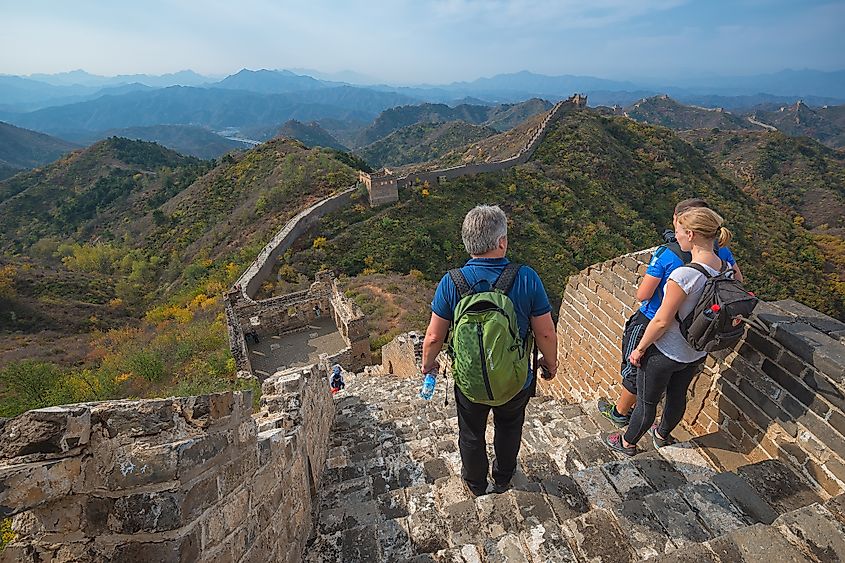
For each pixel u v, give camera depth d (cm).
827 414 325
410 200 4616
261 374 1684
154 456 213
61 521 217
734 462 396
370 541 350
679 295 334
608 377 692
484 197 5003
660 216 5656
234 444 266
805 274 5034
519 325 307
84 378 1758
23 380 1630
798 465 346
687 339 341
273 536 319
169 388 1555
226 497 254
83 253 6056
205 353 1844
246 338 1873
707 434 434
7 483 202
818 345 334
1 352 2683
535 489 370
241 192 6166
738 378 409
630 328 427
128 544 216
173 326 2658
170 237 5881
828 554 242
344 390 1184
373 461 533
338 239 3900
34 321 3359
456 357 301
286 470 363
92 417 214
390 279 3073
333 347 1850
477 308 294
